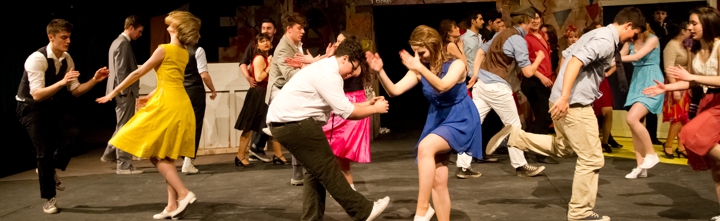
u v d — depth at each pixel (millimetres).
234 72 7145
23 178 5871
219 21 8398
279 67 4742
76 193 4992
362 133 4312
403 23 11859
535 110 5766
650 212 3922
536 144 3922
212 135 7141
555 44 7539
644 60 5586
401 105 13000
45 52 4094
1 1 7984
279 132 3398
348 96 4375
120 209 4395
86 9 9023
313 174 3451
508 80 5367
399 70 12180
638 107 5031
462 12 11297
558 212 3990
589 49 3492
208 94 7129
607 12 7938
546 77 5621
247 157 6801
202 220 4012
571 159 6035
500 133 3977
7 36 8344
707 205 4062
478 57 5594
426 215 3445
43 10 8508
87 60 9297
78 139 4398
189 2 8492
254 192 4867
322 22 8148
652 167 5449
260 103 6109
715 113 3592
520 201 4320
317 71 3369
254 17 8328
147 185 5285
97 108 11594
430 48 3367
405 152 6953
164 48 3924
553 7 8047
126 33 5867
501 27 6570
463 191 4699
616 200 4273
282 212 4195
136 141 3814
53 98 4223
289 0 8211
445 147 3391
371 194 4688
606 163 5785
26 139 8336
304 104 3377
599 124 7652
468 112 3434
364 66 4297
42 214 4285
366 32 8125
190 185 5250
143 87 6793
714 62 3703
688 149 3676
